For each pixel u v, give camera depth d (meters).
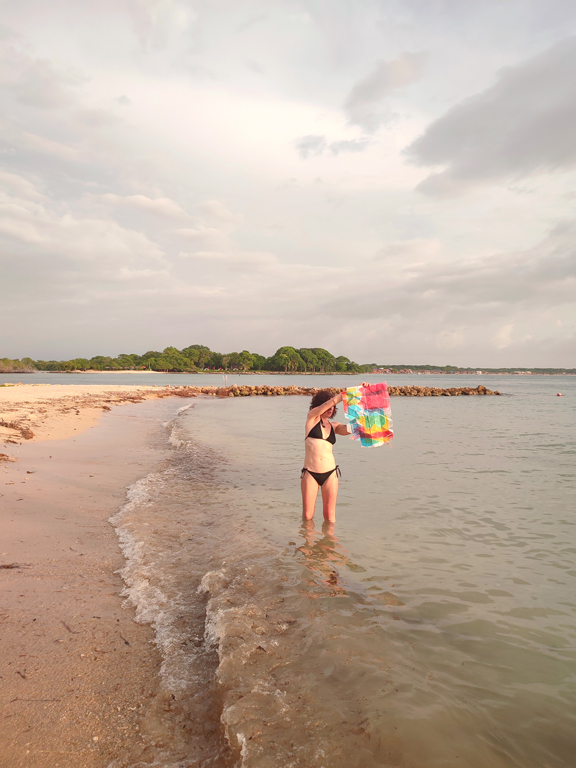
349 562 4.78
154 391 46.75
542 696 2.71
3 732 2.26
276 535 5.57
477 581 4.39
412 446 14.03
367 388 6.08
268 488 8.12
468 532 5.88
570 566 4.79
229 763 2.12
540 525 6.18
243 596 3.85
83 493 7.08
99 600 3.73
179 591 3.96
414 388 62.78
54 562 4.41
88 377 132.12
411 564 4.78
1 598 3.62
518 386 108.69
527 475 9.55
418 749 2.26
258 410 30.34
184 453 11.73
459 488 8.37
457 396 59.78
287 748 2.22
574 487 8.48
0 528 5.19
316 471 6.07
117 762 2.12
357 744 2.27
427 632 3.43
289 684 2.71
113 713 2.45
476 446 13.99
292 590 4.04
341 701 2.59
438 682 2.82
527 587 4.28
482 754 2.25
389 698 2.64
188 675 2.81
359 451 12.95
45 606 3.56
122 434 14.71
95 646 3.07
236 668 2.82
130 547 4.95
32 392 32.56
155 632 3.31
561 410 32.81
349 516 6.53
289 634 3.29
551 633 3.46
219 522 6.05
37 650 2.97
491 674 2.93
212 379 133.00
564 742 2.36
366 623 3.52
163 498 7.19
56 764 2.08
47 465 8.89
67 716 2.40
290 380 138.50
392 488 8.34
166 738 2.28
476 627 3.53
